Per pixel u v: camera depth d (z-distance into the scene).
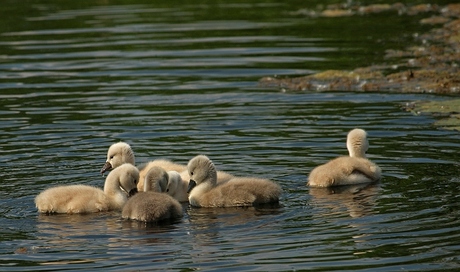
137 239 12.24
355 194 14.07
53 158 16.19
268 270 11.02
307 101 20.64
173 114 19.52
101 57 25.94
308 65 24.66
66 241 12.20
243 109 19.89
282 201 13.92
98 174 15.34
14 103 20.69
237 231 12.46
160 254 11.60
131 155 15.62
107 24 31.09
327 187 14.50
